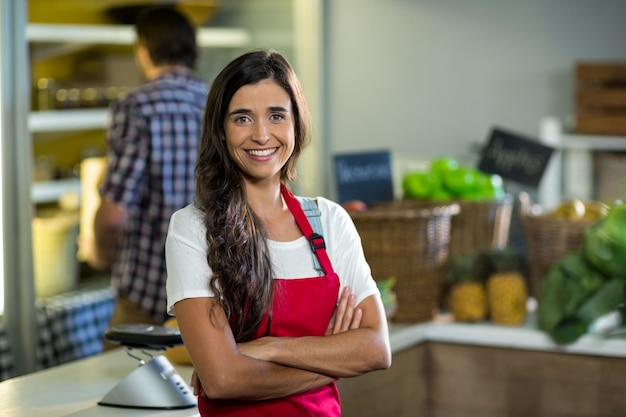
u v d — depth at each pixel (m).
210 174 2.07
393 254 3.23
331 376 2.10
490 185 3.62
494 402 3.23
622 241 3.07
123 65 4.91
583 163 4.38
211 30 5.20
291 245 2.12
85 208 4.46
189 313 2.02
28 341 4.06
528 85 4.77
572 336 3.09
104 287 4.59
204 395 2.10
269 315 2.07
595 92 4.23
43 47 4.46
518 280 3.27
